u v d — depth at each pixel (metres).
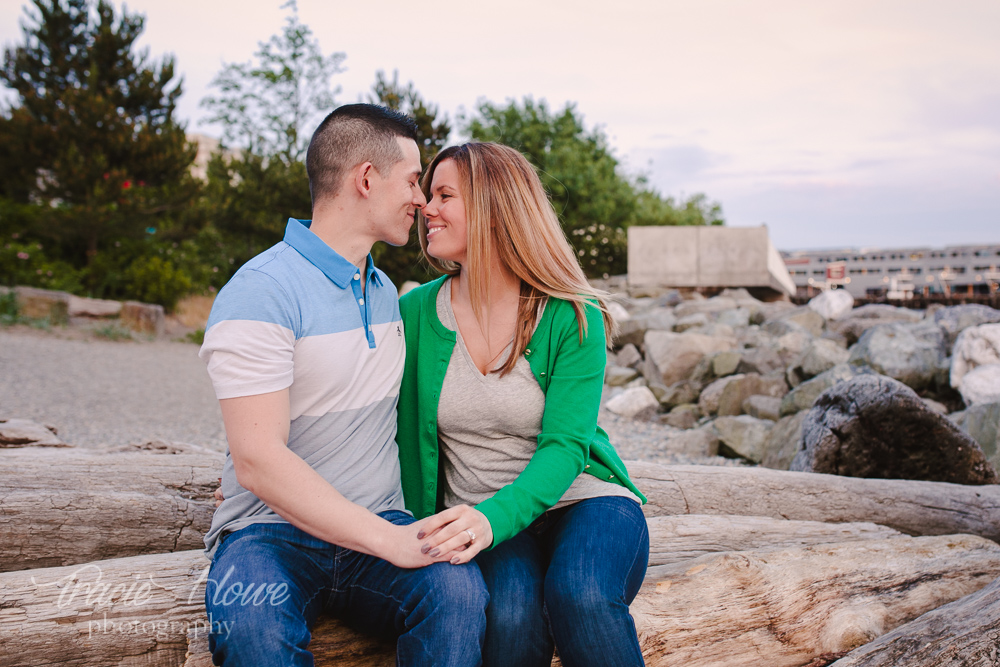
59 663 1.65
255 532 1.62
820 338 7.63
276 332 1.59
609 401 7.56
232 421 1.54
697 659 2.01
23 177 12.86
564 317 1.94
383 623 1.69
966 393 5.56
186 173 14.27
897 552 2.47
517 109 20.59
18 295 11.24
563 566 1.66
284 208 14.14
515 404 1.89
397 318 1.96
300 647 1.46
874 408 3.42
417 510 1.96
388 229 1.86
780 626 2.14
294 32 17.62
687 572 2.18
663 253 13.41
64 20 14.34
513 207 1.92
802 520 2.90
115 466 2.51
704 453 5.86
